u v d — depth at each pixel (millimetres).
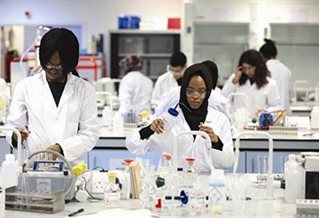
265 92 4598
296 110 6242
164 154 2422
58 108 2529
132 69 6270
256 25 7539
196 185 2182
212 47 7828
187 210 2074
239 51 7801
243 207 2129
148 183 2178
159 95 5199
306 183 2152
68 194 2164
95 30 8227
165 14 8227
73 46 2439
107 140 3840
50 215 1994
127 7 8219
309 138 3834
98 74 6906
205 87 2602
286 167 2236
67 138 2500
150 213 2014
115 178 2242
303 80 7859
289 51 7855
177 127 2635
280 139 3793
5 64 7891
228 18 7531
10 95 4449
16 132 2361
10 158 2084
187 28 7539
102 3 8203
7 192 2055
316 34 7793
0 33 8188
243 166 3789
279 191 2414
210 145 2469
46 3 8219
